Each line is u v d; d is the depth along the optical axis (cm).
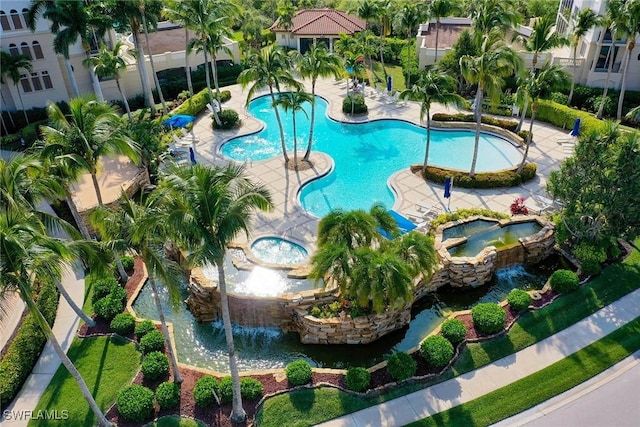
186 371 2039
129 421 1820
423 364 2027
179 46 5584
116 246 1725
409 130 4222
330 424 1811
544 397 1894
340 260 2042
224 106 4766
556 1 6700
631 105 4088
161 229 1645
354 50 4697
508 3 3559
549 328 2186
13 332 2188
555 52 4678
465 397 1898
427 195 3198
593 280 2438
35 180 2089
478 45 3550
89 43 4159
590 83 4372
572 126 3975
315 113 4625
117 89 4669
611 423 1781
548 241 2639
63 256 1596
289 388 1939
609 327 2186
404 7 4541
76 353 2131
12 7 3884
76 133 2231
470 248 2639
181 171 1506
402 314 2280
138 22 4116
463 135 4097
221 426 1803
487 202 3108
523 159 3300
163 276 1669
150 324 2220
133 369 2045
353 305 2206
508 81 4600
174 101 4741
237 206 1458
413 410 1852
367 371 1975
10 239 1376
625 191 2286
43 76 4228
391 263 2002
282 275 2488
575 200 2439
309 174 3497
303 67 3375
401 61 5566
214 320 2398
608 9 3631
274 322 2320
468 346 2105
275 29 6119
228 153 3897
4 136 4066
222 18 3891
